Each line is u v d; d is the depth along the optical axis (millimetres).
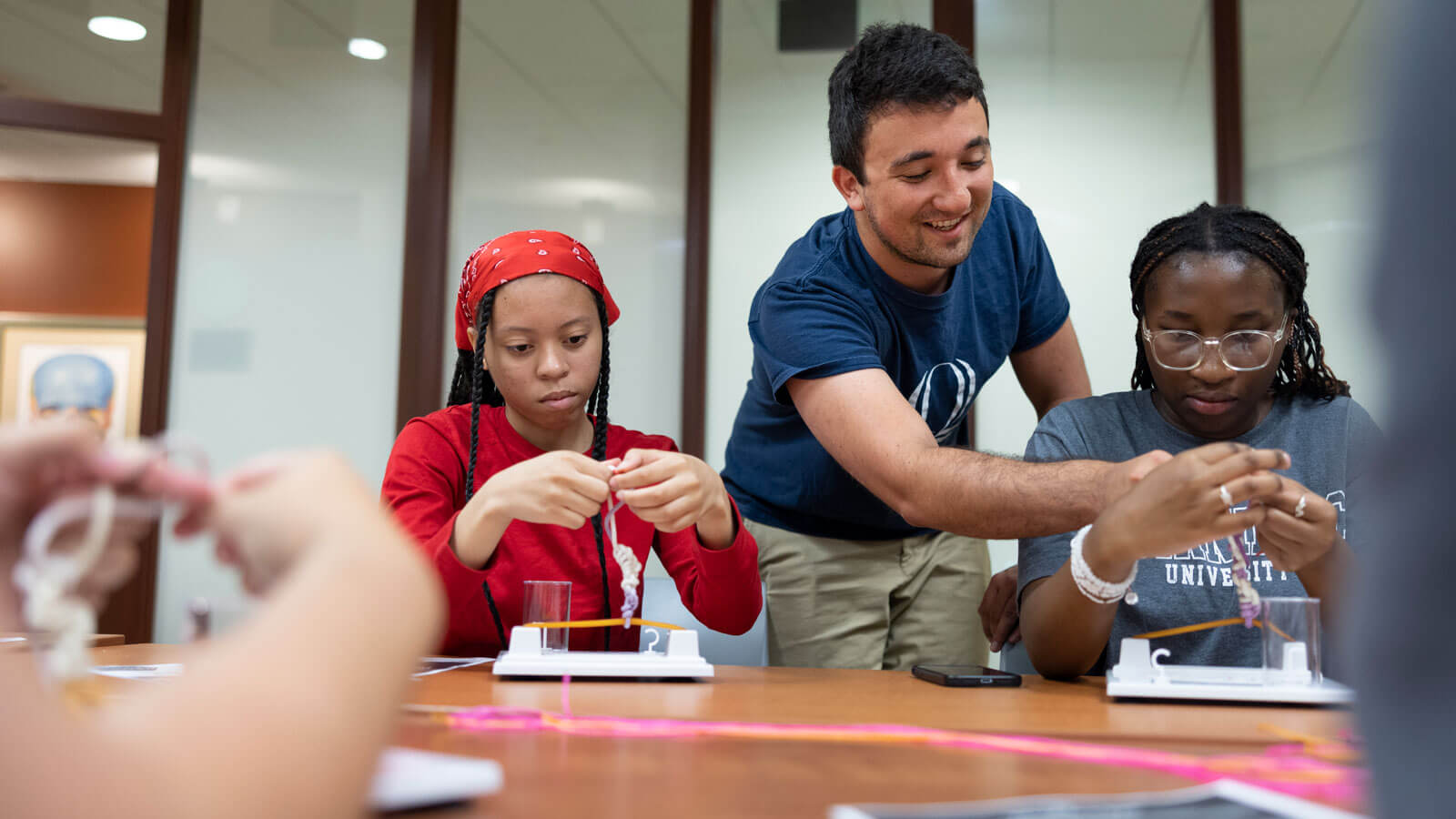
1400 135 192
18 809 232
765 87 2844
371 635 293
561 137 2885
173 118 2885
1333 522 945
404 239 2865
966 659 1750
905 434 1243
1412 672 195
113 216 4289
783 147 2826
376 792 403
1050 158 2754
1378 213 197
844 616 1702
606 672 952
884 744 616
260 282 2873
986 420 2688
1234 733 696
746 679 1008
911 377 1562
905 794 472
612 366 2803
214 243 2881
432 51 2869
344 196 2896
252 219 2889
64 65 2934
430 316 2814
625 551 1061
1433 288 187
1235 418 1297
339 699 276
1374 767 204
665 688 912
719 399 2771
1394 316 194
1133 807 405
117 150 3609
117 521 344
